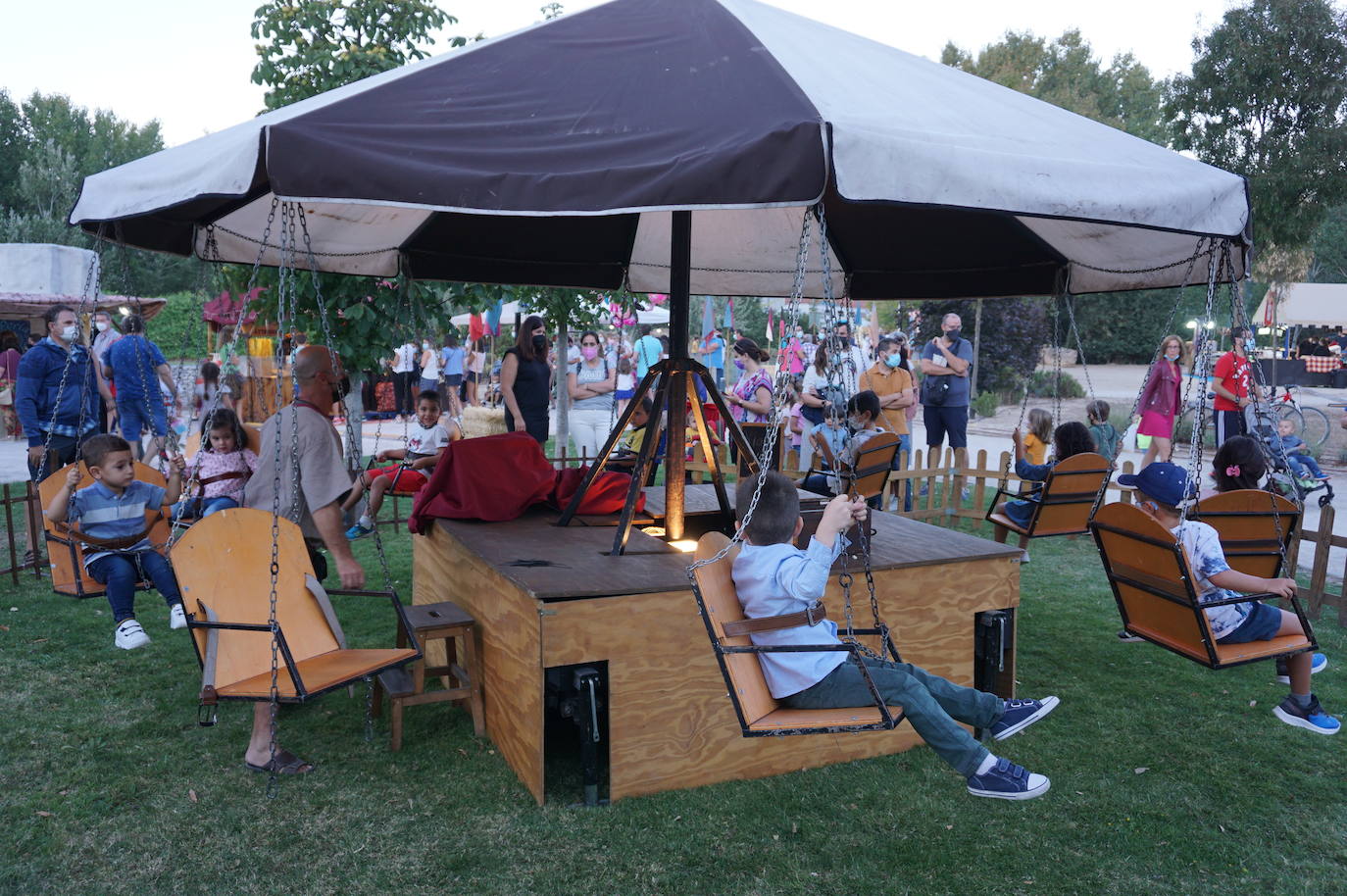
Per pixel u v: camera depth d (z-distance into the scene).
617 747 3.42
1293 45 17.19
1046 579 6.94
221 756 3.81
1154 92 47.41
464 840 3.17
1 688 4.49
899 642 3.93
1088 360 40.19
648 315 18.03
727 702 3.61
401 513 8.92
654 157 2.94
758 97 3.08
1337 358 24.17
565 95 3.37
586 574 3.62
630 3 4.11
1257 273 19.41
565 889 2.90
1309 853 3.18
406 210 5.78
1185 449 13.48
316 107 3.27
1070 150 3.32
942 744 3.06
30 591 6.22
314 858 3.06
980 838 3.25
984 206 2.99
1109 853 3.17
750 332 28.09
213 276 6.14
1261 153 17.80
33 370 6.94
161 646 5.12
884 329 31.98
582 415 9.21
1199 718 4.32
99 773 3.63
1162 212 3.29
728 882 2.95
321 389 4.02
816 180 2.78
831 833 3.26
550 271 7.00
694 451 8.84
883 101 3.20
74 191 40.09
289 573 3.69
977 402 20.56
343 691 4.58
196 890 2.87
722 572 3.04
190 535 3.35
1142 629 4.01
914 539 4.45
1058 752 3.95
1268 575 4.11
